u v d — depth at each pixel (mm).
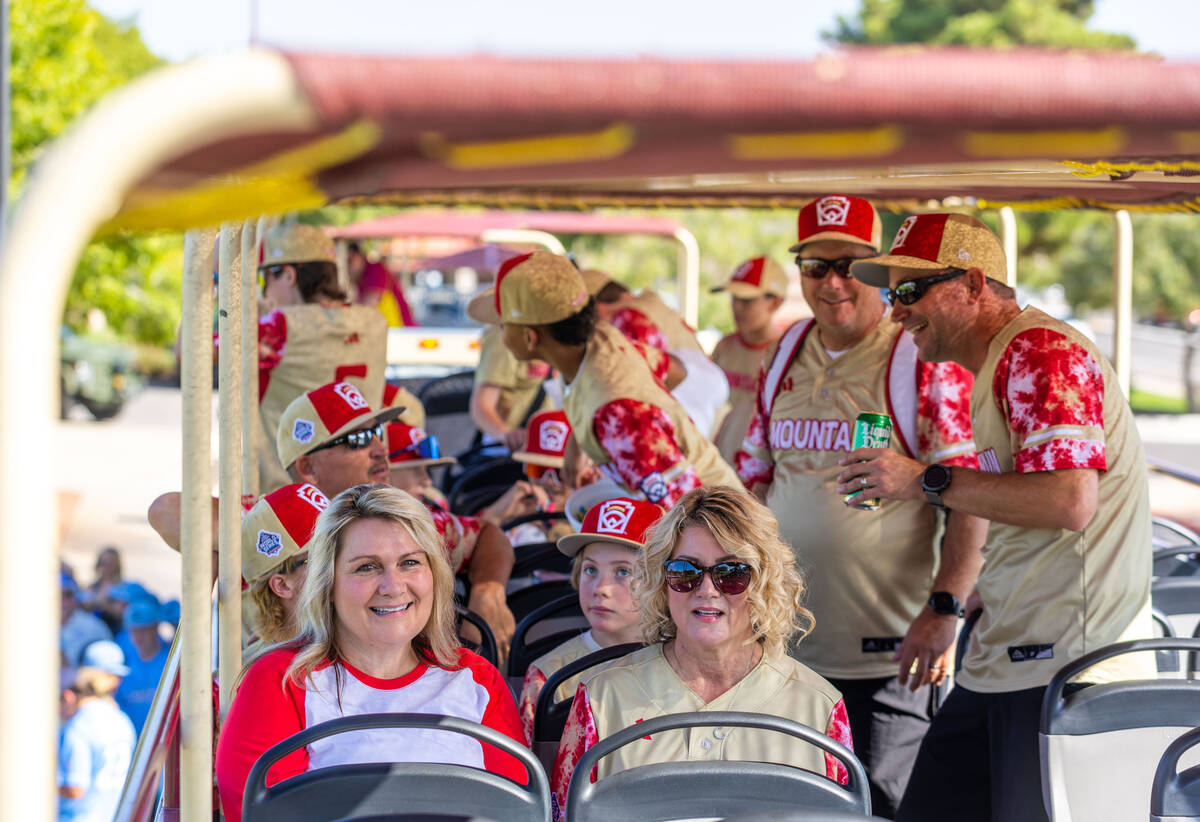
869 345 3746
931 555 3807
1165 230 25375
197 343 2016
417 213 10680
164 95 889
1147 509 3086
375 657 2658
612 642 3203
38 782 951
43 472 925
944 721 3326
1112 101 976
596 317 3682
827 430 3771
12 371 897
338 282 4953
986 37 20547
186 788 2053
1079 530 2938
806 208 3760
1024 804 3062
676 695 2584
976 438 3168
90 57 14359
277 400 4598
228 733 2566
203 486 2027
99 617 8070
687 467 3557
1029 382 2945
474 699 2701
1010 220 5141
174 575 10906
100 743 6371
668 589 2625
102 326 21281
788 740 2543
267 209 1136
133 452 17797
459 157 1041
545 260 3639
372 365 4805
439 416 7500
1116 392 3025
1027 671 3070
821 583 3766
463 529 3920
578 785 2191
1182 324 26844
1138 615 3045
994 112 979
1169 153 1087
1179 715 2734
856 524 3727
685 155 1043
